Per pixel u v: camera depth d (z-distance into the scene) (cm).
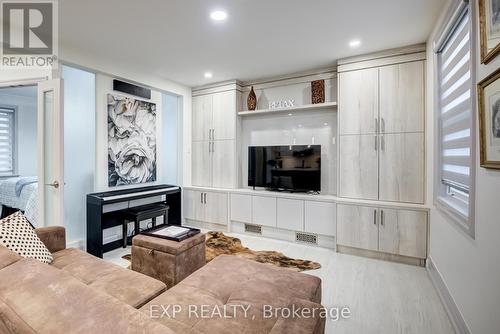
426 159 293
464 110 195
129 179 389
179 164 466
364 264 297
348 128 333
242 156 450
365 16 241
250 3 221
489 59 139
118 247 359
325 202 345
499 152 130
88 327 72
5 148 552
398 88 306
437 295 232
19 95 563
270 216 386
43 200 279
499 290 132
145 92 408
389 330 186
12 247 171
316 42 294
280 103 411
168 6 226
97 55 328
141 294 149
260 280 160
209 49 314
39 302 81
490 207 142
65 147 348
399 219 296
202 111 464
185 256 216
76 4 223
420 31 269
